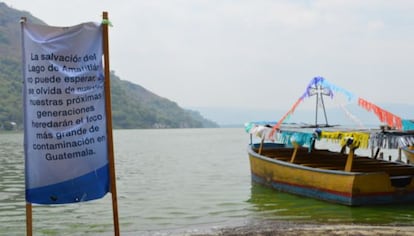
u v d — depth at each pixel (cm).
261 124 2086
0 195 1966
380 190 1407
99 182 723
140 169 3083
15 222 1393
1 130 13362
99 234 1197
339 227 1140
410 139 1332
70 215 1457
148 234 1157
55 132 687
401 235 1025
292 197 1655
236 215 1427
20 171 2964
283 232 1082
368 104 1664
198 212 1497
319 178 1519
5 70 17050
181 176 2622
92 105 709
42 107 677
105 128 725
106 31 708
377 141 1356
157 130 19388
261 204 1566
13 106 14538
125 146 6612
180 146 6625
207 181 2359
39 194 686
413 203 1449
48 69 675
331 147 5547
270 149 2120
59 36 679
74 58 689
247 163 3556
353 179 1371
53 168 690
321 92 1930
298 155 2006
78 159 703
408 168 1669
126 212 1511
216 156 4438
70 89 689
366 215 1319
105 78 715
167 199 1772
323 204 1491
